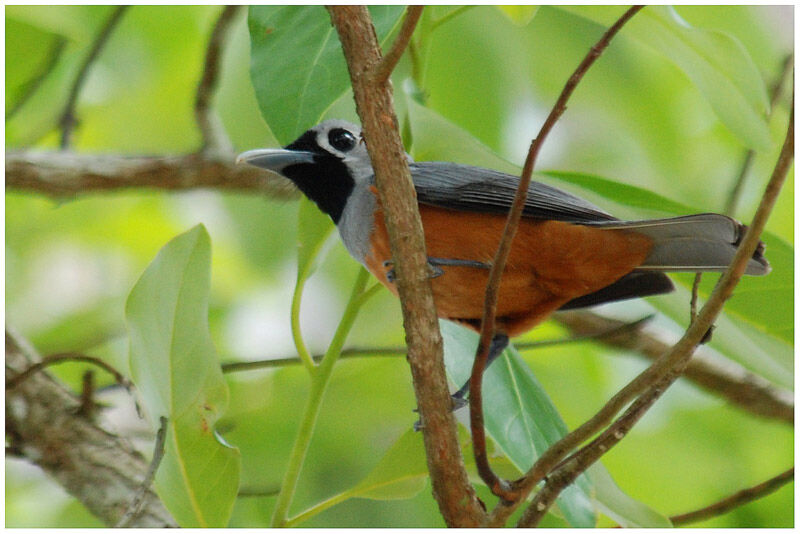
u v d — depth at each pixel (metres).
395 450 7.74
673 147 13.01
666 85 12.83
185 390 7.25
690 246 7.96
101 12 11.98
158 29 12.49
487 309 5.89
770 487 8.68
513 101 12.84
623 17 5.54
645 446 12.79
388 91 6.38
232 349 13.20
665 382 6.11
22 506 11.76
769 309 8.69
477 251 8.26
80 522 11.73
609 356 13.05
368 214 8.38
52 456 8.95
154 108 13.38
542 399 8.26
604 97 12.88
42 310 13.83
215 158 12.48
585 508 7.27
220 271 13.62
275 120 7.62
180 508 7.41
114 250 14.32
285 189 11.78
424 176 8.52
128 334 7.25
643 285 8.89
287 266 13.66
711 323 5.67
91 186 12.21
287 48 7.80
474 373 5.95
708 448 12.86
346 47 6.43
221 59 11.95
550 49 12.68
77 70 12.83
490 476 6.09
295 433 12.66
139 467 9.08
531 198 8.20
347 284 13.81
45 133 13.19
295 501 12.25
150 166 12.31
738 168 13.05
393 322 13.57
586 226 8.02
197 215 13.98
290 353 13.20
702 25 11.95
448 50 12.55
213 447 7.28
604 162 13.34
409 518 12.20
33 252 14.05
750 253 5.54
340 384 13.11
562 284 8.37
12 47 11.91
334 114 10.79
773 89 12.10
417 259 6.40
